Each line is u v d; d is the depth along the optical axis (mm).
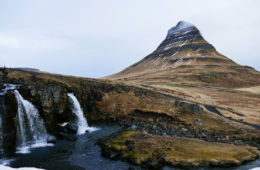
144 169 22375
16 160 24812
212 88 125188
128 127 41156
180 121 44188
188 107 51250
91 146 30109
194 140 32438
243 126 42938
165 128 40781
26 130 31734
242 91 113062
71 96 45969
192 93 89812
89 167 22984
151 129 40094
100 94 54656
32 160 24891
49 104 37125
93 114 48656
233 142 33250
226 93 102062
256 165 24109
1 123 27391
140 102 55875
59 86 41906
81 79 59438
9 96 29688
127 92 60312
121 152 26094
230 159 24328
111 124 44688
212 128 40562
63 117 40719
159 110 49750
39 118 35031
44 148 29406
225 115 53594
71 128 36781
